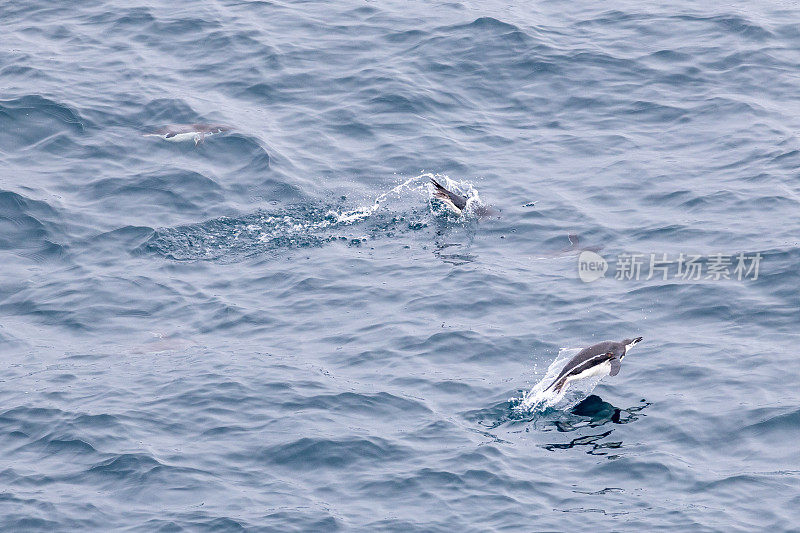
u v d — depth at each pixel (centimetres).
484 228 8269
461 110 9725
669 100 9669
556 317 7181
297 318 7294
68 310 7444
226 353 6912
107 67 10238
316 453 5947
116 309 7456
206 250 8119
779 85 9781
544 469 5828
